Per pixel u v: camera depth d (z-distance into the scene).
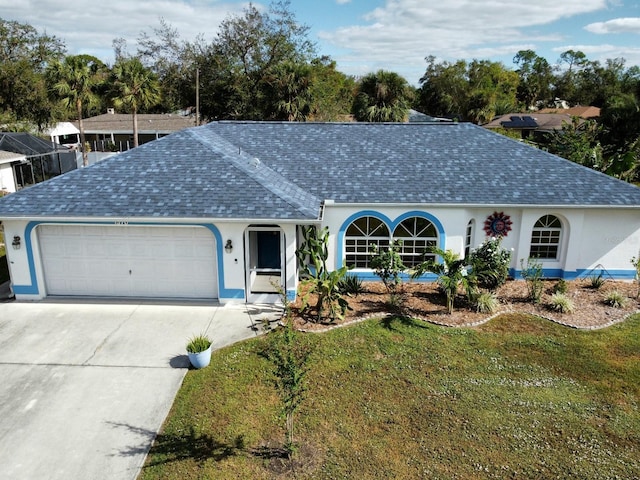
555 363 11.82
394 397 10.30
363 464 8.35
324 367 11.43
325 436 9.05
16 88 46.22
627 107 35.34
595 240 17.12
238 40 47.56
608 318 14.30
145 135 50.16
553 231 17.33
